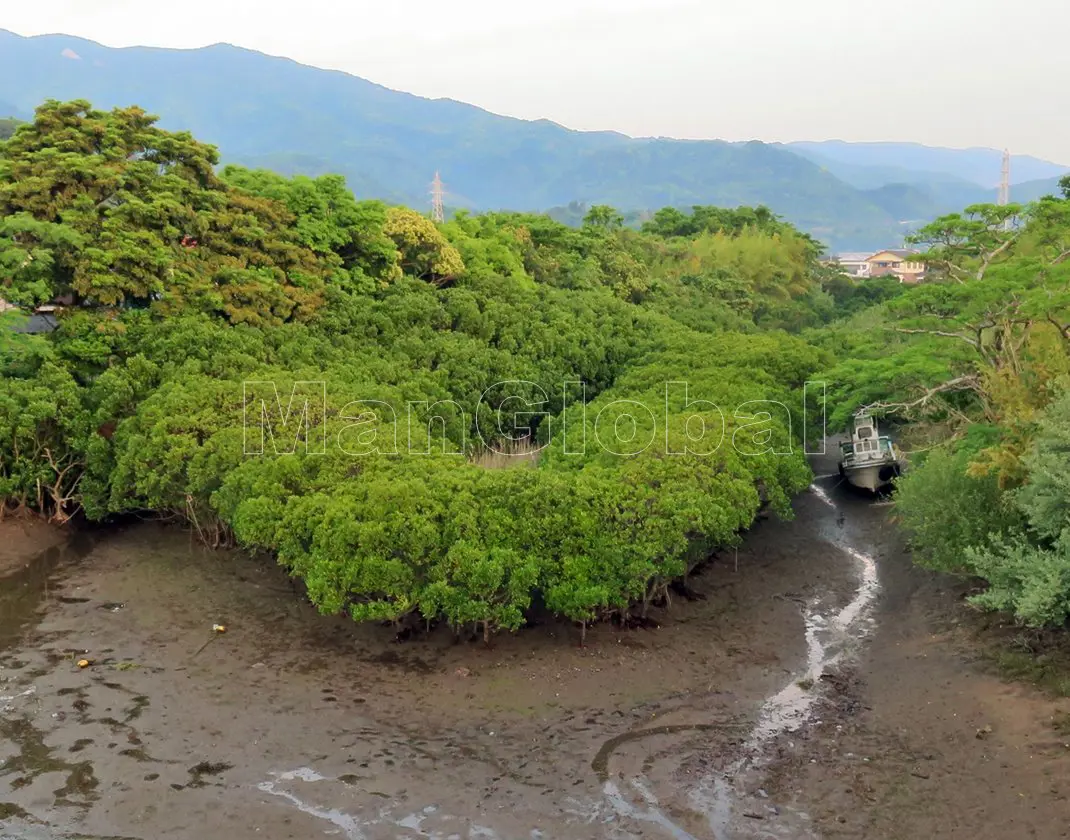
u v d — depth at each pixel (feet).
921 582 65.16
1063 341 72.28
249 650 53.36
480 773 40.93
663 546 54.34
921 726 43.50
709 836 36.14
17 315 71.56
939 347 84.17
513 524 53.26
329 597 49.96
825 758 41.96
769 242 259.39
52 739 43.09
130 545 70.33
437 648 53.57
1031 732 40.34
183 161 90.02
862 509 90.02
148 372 73.20
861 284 289.12
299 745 43.06
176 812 37.65
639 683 50.21
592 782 40.24
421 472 58.29
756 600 64.44
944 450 68.18
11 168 79.82
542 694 48.52
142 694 47.78
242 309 83.25
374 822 37.19
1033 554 47.16
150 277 79.05
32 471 69.36
